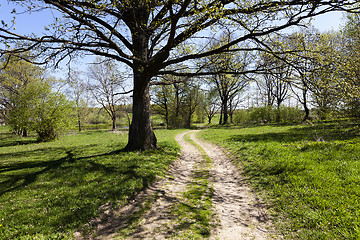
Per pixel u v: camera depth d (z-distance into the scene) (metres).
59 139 32.59
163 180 9.53
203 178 9.93
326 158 8.99
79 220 5.79
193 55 10.10
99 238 5.13
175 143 19.59
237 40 9.60
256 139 17.34
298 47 10.41
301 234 4.80
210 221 5.76
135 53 12.23
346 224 4.79
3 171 11.31
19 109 27.55
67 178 9.33
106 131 49.97
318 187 6.63
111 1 8.61
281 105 39.69
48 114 28.67
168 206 6.80
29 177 9.75
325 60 9.25
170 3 7.13
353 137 12.73
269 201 6.72
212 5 8.98
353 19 18.55
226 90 46.91
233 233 5.14
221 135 25.03
